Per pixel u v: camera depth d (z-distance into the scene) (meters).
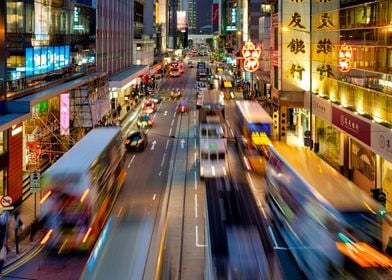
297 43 48.41
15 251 23.91
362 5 34.56
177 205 31.05
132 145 48.34
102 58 67.31
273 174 28.69
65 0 46.53
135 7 106.44
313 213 20.83
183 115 74.56
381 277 18.06
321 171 25.72
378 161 32.00
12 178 31.97
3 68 31.62
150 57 130.50
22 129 34.53
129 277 13.80
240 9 125.12
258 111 49.84
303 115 51.69
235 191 23.41
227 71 157.12
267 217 26.75
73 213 23.98
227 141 46.66
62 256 23.61
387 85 29.95
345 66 32.00
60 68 45.16
